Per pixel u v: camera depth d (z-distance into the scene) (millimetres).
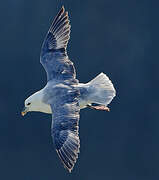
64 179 35656
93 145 37344
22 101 37969
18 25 39219
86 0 39844
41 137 37188
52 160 36812
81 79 38938
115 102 38719
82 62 39281
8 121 37594
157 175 36219
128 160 37344
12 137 37219
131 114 38438
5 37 39094
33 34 39125
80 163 36688
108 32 39875
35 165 36781
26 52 38906
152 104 38719
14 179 36438
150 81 39312
